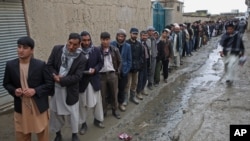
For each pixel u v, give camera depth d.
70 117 4.88
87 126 5.92
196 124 5.75
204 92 8.29
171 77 10.70
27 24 6.82
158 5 16.36
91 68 5.20
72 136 4.98
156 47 8.53
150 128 6.03
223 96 7.64
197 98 7.69
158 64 9.06
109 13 10.59
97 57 5.28
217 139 5.04
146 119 6.51
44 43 7.27
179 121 6.32
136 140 5.50
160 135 5.72
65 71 4.57
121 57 6.42
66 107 4.76
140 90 7.74
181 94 8.52
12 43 6.54
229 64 8.80
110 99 6.31
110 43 6.50
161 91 8.77
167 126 6.15
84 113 5.43
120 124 6.13
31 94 3.81
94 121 5.96
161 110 7.11
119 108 6.92
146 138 5.59
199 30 18.53
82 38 5.16
